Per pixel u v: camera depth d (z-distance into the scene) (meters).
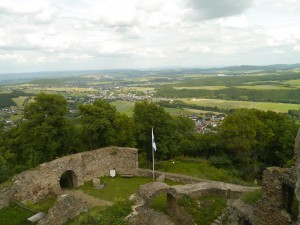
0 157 30.50
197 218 17.34
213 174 33.47
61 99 30.52
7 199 20.83
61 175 27.50
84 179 27.55
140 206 19.83
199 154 46.09
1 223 18.59
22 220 18.97
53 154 30.17
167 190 19.56
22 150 34.28
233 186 20.22
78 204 20.72
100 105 33.88
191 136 49.66
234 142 36.88
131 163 30.06
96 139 33.22
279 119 42.41
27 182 22.61
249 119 38.12
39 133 28.52
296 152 10.24
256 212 12.64
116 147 30.48
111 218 18.69
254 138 38.66
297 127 38.69
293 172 10.73
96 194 25.03
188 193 18.86
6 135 39.12
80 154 27.47
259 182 34.00
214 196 19.42
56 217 19.02
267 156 41.38
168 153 39.81
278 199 11.49
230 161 38.38
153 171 29.17
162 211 20.44
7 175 27.09
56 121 29.70
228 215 15.20
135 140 37.41
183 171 35.41
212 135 46.09
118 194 25.00
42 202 23.00
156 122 36.22
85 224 18.22
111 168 30.09
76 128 33.34
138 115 36.81
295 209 11.51
